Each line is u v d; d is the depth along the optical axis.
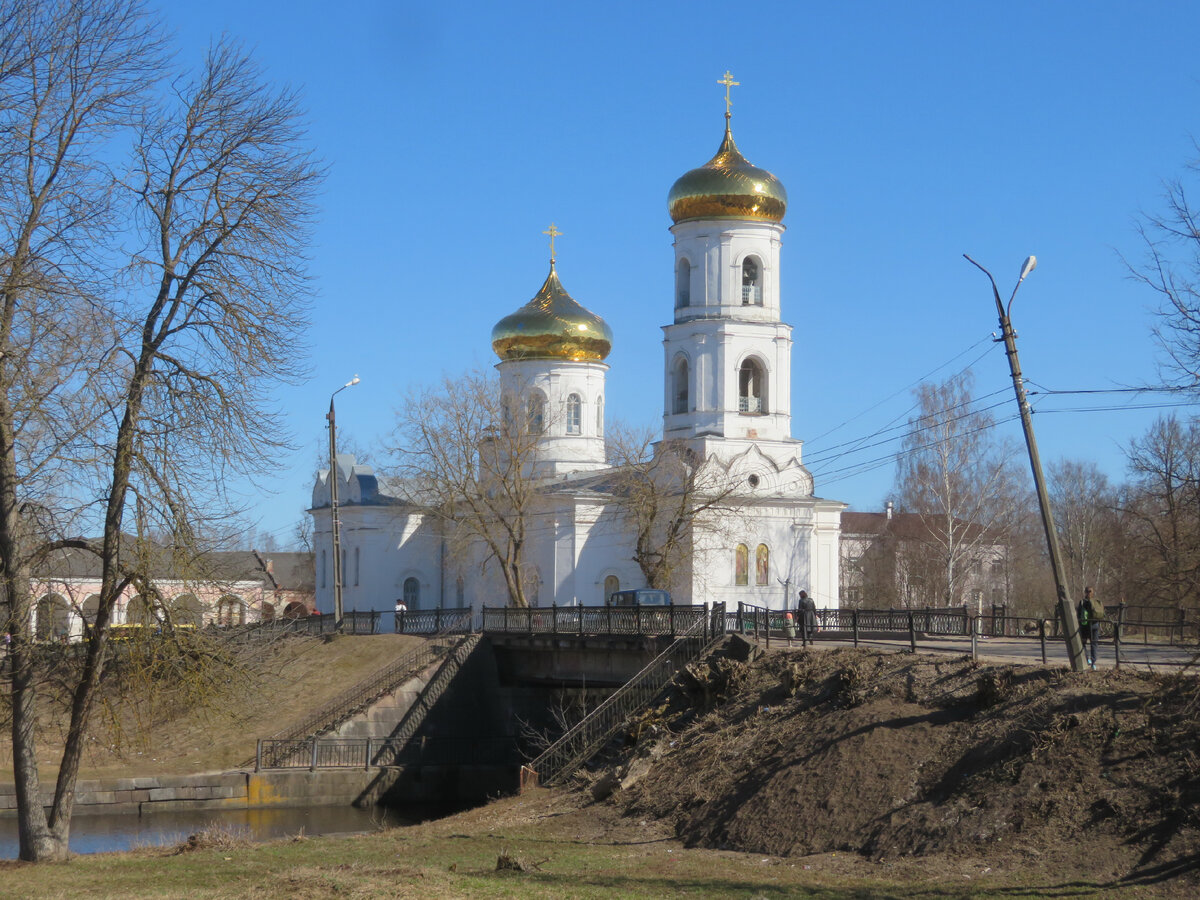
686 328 70.50
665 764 33.84
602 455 81.38
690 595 66.69
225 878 24.75
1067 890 21.41
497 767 51.50
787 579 66.62
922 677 30.77
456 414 67.75
